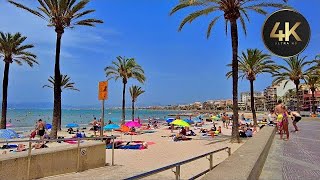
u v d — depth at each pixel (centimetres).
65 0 2636
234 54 2045
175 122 2872
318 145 1330
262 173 733
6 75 3641
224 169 504
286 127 1623
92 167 1127
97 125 3356
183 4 2012
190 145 2102
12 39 3597
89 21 2811
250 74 3862
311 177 698
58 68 2820
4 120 3600
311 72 5062
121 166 1249
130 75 5266
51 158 952
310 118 4575
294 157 992
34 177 893
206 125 5216
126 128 2869
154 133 3512
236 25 2041
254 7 2034
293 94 11912
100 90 1149
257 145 880
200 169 1131
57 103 2808
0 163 801
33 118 9062
